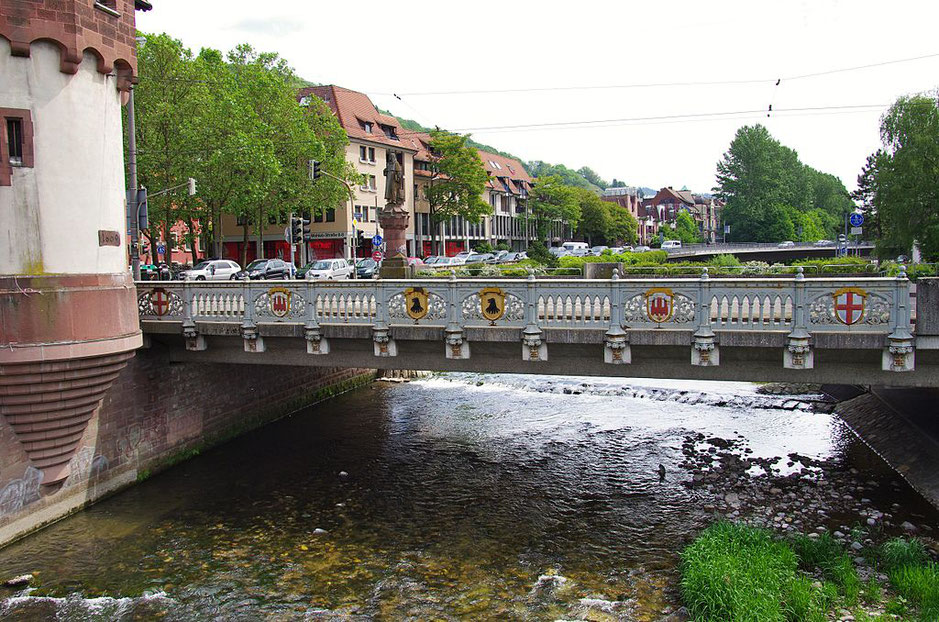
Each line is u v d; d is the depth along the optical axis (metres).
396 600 11.02
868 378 11.90
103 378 13.23
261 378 21.48
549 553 12.55
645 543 12.86
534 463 17.72
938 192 32.84
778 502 14.47
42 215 12.09
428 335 13.94
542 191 81.75
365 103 59.41
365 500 15.27
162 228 37.06
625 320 12.59
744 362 12.54
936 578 10.30
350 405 24.39
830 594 10.13
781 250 70.00
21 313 11.87
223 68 35.47
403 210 24.20
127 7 13.53
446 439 19.98
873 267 25.05
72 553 12.75
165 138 31.72
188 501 15.27
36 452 13.17
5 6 11.52
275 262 37.97
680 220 120.12
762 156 99.69
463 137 60.31
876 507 14.02
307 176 40.06
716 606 9.95
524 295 13.13
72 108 12.42
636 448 18.83
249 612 10.76
